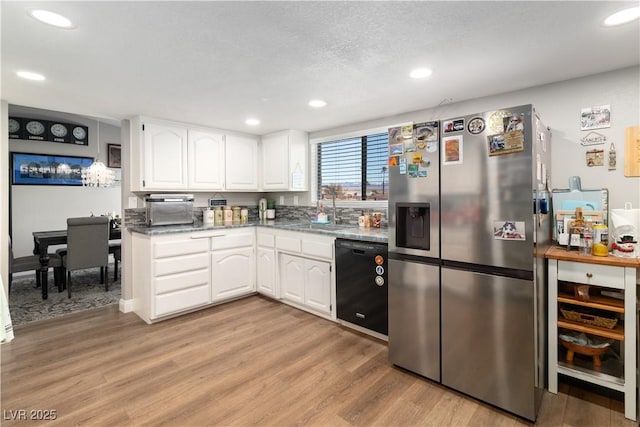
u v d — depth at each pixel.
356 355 2.45
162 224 3.45
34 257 4.11
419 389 2.03
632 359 1.74
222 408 1.84
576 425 1.70
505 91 2.52
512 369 1.77
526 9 1.44
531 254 1.70
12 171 4.87
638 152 2.05
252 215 4.64
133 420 1.73
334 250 3.00
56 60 1.94
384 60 1.97
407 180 2.17
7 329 1.35
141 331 2.88
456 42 1.74
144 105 2.89
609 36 1.68
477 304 1.89
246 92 2.55
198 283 3.33
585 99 2.22
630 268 1.74
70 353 2.47
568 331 2.10
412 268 2.17
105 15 1.46
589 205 2.15
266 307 3.51
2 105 2.76
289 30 1.62
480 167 1.85
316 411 1.82
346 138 3.76
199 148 3.67
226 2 1.37
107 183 5.00
